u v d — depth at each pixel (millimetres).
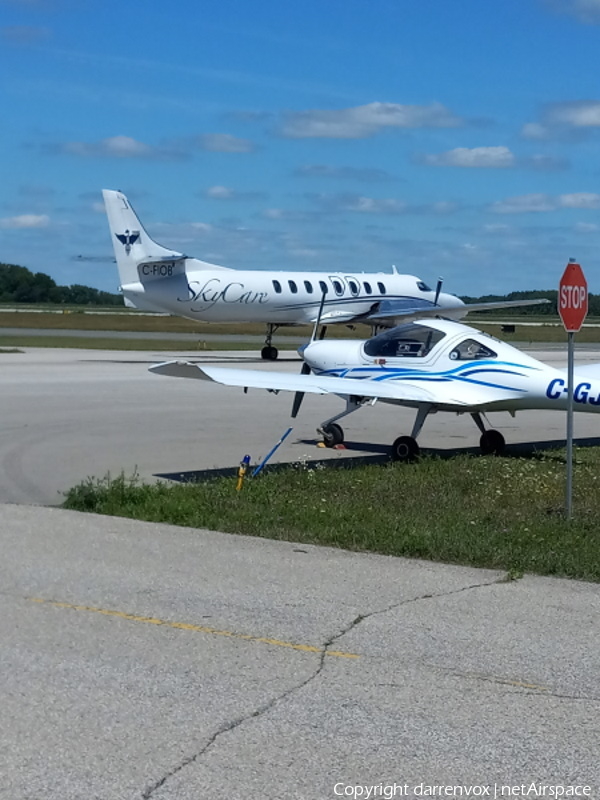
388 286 42281
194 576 7133
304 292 39500
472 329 14406
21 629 5895
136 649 5582
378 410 20719
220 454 14141
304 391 13000
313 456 14312
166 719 4645
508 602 6598
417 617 6238
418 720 4676
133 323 88625
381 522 8844
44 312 119000
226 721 4633
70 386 24078
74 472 12320
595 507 10102
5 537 8281
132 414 18766
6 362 32750
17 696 4883
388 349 14719
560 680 5211
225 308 38125
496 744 4441
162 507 9398
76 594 6633
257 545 8141
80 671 5230
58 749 4320
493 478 11961
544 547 8039
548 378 13312
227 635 5852
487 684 5137
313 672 5270
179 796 3936
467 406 13797
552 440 16703
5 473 12156
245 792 3980
